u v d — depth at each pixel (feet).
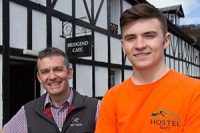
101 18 33.71
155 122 5.31
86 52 24.97
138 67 5.57
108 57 34.94
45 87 8.89
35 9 23.34
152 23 5.45
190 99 5.20
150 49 5.48
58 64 8.71
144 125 5.40
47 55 8.84
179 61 66.44
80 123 8.84
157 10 5.56
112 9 38.78
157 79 5.58
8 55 20.67
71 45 25.75
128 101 5.71
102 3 33.94
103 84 33.71
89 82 30.86
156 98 5.42
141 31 5.45
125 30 5.61
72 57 26.25
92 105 9.05
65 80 8.81
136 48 5.51
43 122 8.87
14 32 21.36
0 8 20.38
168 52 58.65
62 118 8.91
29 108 9.12
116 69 37.81
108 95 6.12
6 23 20.59
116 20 38.63
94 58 31.86
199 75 89.45
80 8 29.50
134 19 5.49
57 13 25.85
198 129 5.01
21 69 24.82
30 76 24.35
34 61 23.85
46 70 8.73
